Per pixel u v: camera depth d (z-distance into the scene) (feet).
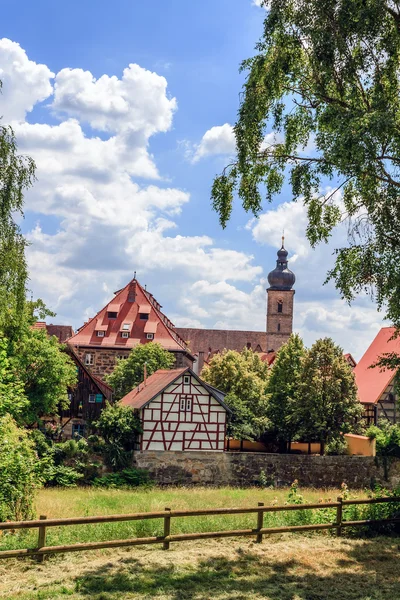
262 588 38.93
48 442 128.26
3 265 75.20
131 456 131.64
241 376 177.78
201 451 134.10
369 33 51.93
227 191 60.75
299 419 150.71
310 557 45.57
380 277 57.00
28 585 37.14
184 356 239.50
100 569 40.47
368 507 56.18
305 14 53.01
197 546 46.85
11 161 74.49
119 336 237.04
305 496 100.32
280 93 57.93
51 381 123.75
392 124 48.42
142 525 50.65
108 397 174.50
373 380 174.09
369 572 42.88
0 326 81.30
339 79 54.49
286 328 397.80
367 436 142.20
